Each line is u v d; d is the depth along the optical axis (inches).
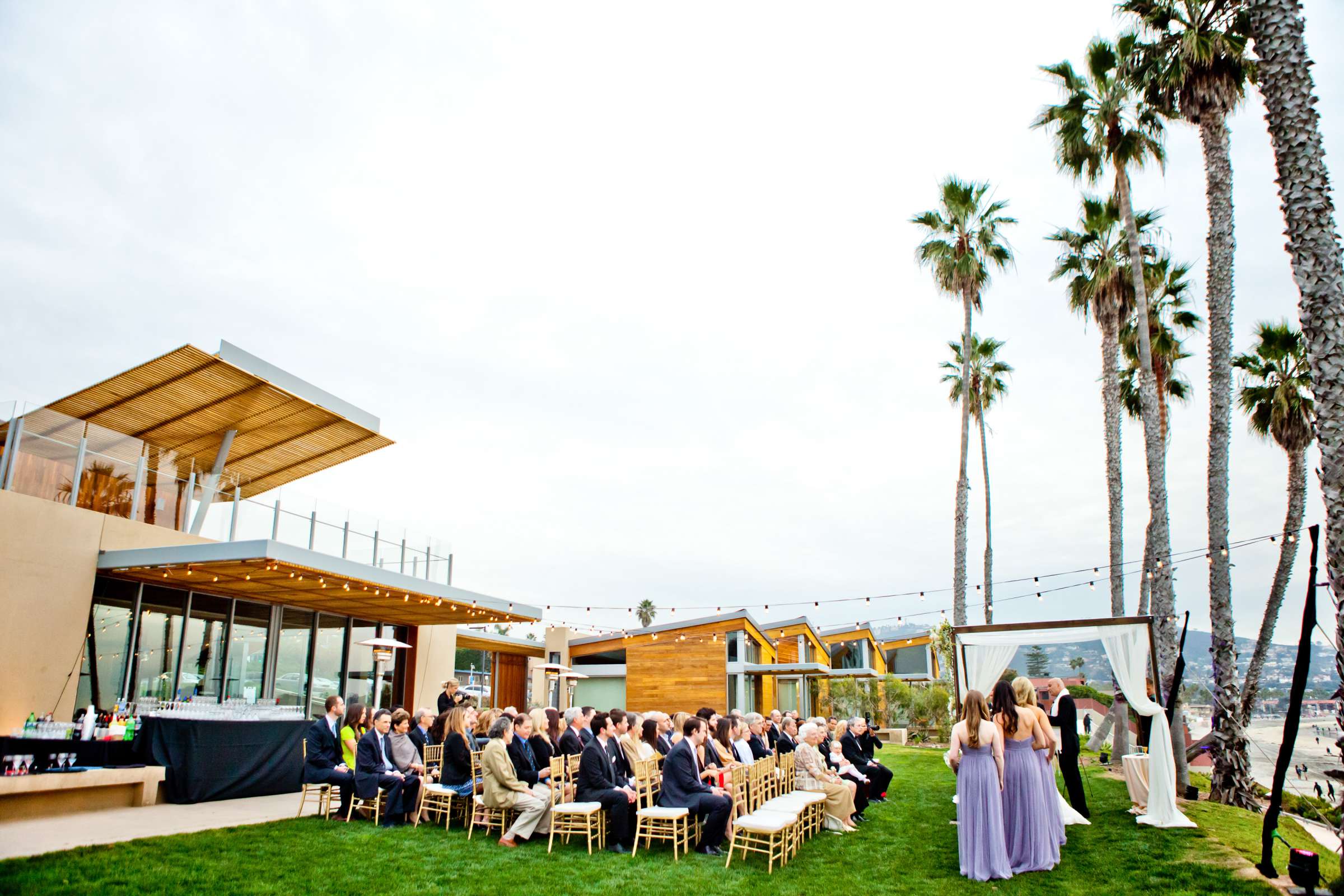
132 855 275.3
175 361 563.2
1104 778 563.5
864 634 1811.0
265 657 622.2
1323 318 277.0
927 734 1318.9
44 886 231.5
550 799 345.4
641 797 357.4
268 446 738.8
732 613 1083.9
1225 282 557.3
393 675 788.0
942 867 307.0
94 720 411.8
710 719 467.5
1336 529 266.7
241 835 321.7
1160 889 267.7
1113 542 735.7
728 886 272.5
